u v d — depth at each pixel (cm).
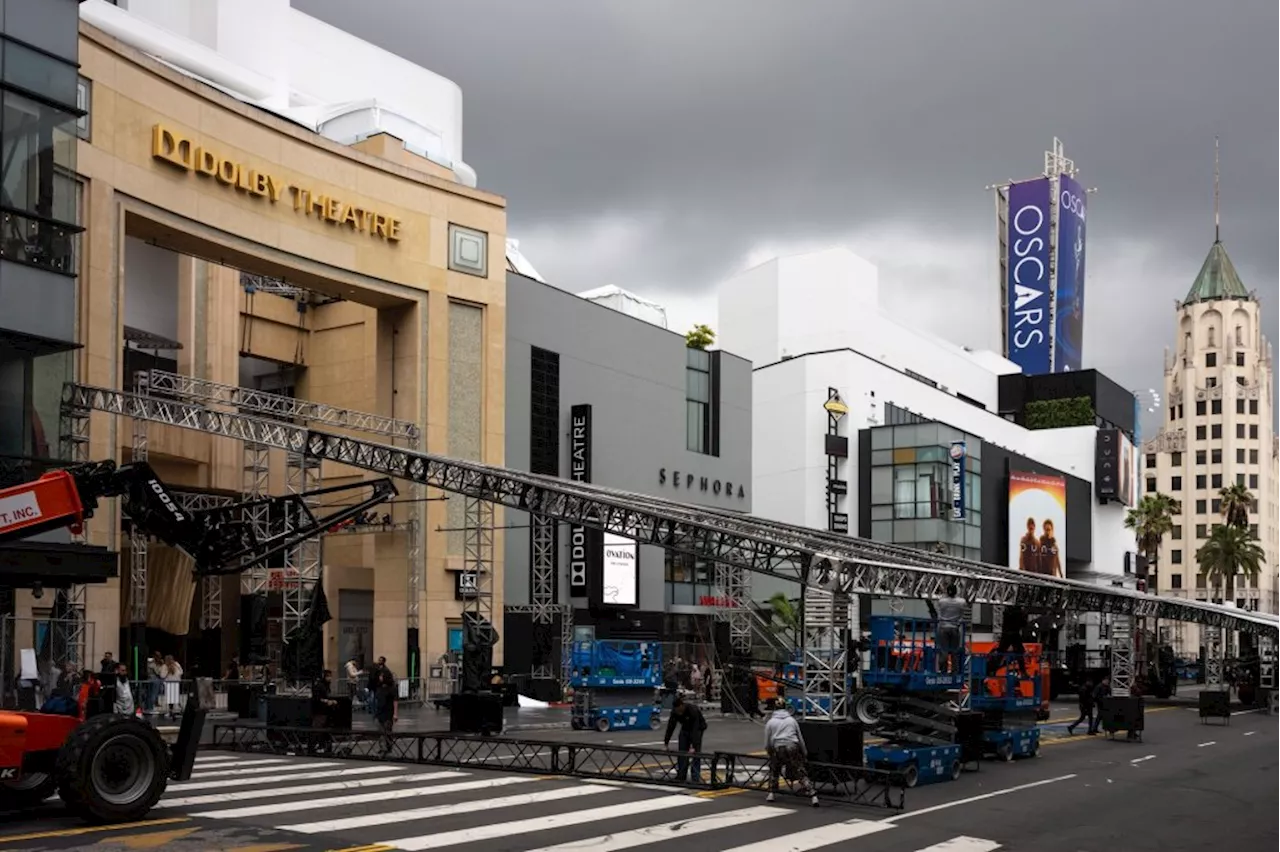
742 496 7169
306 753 2712
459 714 3198
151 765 1661
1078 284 14112
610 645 3819
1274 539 17562
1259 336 17812
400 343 5038
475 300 5206
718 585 6391
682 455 6719
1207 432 17275
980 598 3047
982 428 10050
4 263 2856
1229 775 2742
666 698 4488
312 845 1489
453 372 5125
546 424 5772
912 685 2622
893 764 2402
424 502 4875
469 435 5150
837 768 2109
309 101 6550
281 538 2975
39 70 2958
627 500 3023
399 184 4978
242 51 6194
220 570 2569
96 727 1603
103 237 3778
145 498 2144
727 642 6125
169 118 4075
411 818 1734
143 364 5025
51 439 3431
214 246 4275
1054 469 9594
